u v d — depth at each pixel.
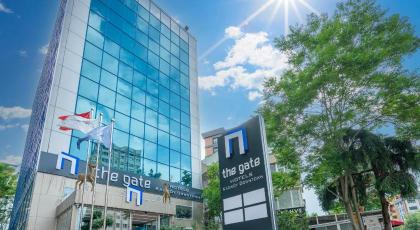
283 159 18.33
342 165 16.00
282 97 17.83
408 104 15.16
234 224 9.30
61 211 23.67
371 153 15.98
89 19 34.84
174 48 48.38
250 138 9.69
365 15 15.76
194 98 48.97
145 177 34.69
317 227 28.98
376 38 15.32
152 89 40.91
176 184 38.78
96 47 34.41
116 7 39.47
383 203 16.69
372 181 17.94
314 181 17.94
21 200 34.59
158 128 39.56
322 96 16.72
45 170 25.75
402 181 15.20
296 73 17.67
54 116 27.89
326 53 15.34
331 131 16.33
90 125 19.88
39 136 30.17
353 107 16.00
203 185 44.34
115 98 34.59
